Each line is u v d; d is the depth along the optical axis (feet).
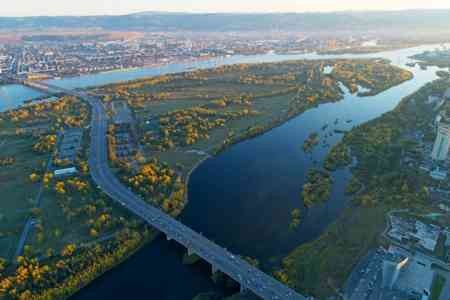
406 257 652.89
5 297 637.71
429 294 601.62
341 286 636.89
